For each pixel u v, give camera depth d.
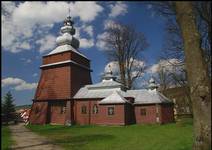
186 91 41.28
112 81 51.75
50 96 52.91
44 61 56.25
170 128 33.97
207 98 10.14
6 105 75.56
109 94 49.28
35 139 26.52
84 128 41.03
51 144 22.41
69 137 28.12
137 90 51.16
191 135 24.25
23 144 22.47
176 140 21.45
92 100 49.56
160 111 46.50
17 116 79.31
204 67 10.28
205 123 10.06
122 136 27.52
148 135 27.36
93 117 48.66
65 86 51.81
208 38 17.48
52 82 53.53
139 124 46.16
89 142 23.09
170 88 64.75
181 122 43.34
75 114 50.59
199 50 10.30
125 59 58.00
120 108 45.59
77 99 50.97
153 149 17.75
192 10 10.43
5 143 22.56
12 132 35.75
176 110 64.31
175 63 36.56
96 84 52.62
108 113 46.53
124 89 51.50
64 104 51.69
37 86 55.47
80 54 56.34
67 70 52.34
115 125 45.28
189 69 10.38
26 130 39.94
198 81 10.18
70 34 58.94
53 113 52.38
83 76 56.16
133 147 19.30
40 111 53.22
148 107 47.53
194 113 10.37
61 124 50.72
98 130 36.62
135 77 58.28
